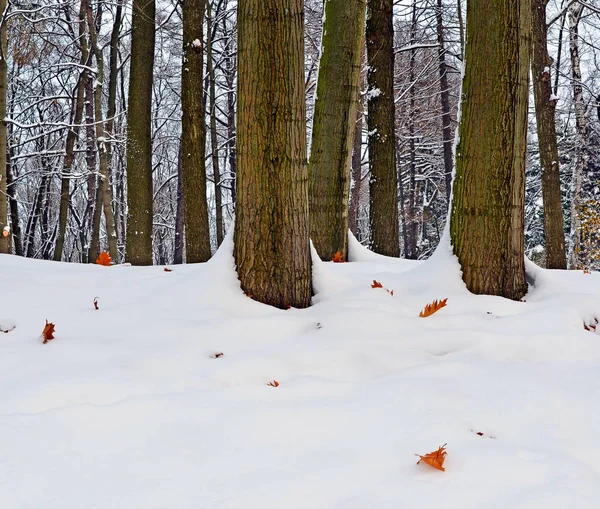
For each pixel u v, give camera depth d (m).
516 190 4.04
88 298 3.73
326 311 3.45
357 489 1.41
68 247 29.28
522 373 2.53
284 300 3.64
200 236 8.98
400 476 1.49
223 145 18.42
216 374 2.38
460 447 1.69
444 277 4.07
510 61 3.93
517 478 1.47
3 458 1.54
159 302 3.49
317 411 1.97
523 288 4.17
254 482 1.45
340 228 6.73
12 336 2.91
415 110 20.83
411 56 19.67
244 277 3.67
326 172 6.65
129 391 2.15
